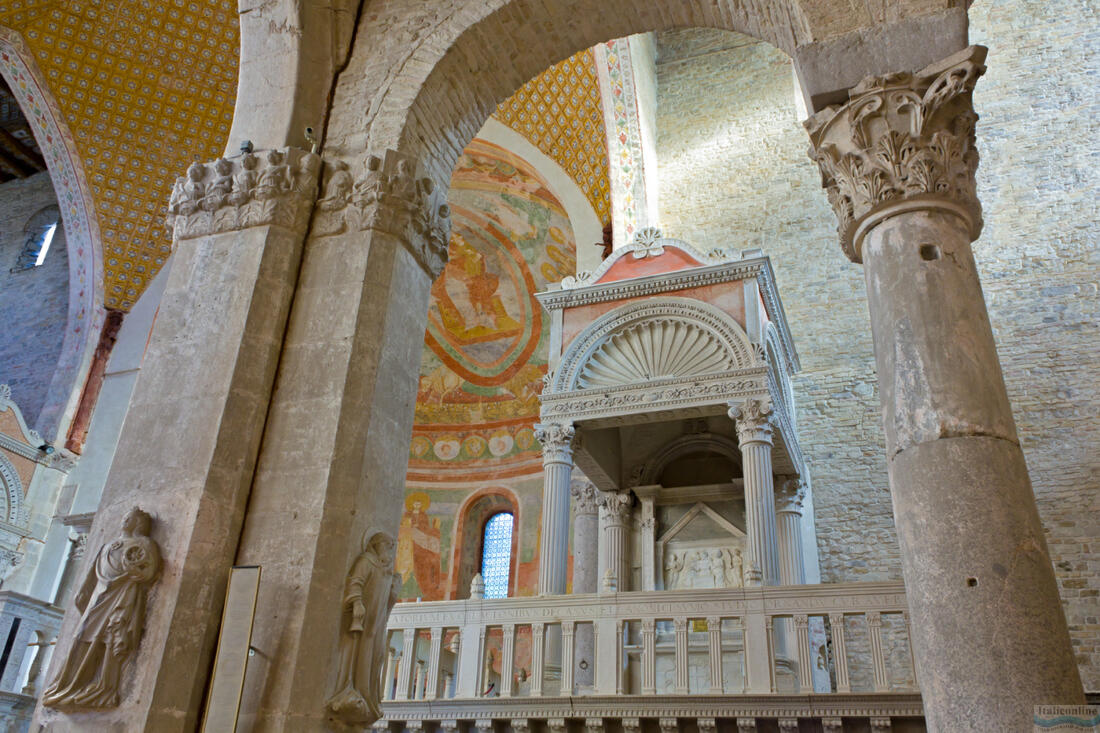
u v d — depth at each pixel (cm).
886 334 489
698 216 1638
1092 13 1497
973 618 396
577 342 1144
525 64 759
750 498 979
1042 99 1461
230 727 465
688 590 814
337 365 586
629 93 1574
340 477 550
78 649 500
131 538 526
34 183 2466
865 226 528
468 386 1895
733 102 1745
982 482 425
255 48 721
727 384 1048
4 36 1483
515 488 1789
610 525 1248
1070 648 392
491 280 1866
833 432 1384
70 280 1711
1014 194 1410
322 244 640
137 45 1525
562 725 782
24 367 2142
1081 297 1307
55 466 1647
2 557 1552
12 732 1158
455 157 752
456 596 1725
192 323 613
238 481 555
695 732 760
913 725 698
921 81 536
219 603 527
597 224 1565
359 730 519
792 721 722
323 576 521
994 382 460
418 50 708
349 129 691
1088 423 1227
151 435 579
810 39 581
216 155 1616
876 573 1270
